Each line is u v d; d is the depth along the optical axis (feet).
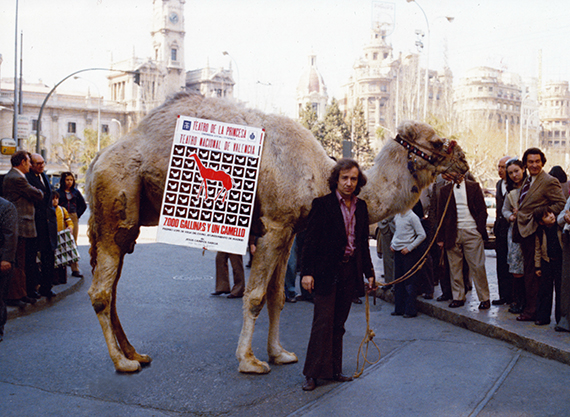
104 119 366.84
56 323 22.40
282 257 17.08
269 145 16.31
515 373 16.05
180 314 24.68
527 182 20.63
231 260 28.76
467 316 21.84
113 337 16.44
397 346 19.33
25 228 24.09
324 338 14.80
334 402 13.94
